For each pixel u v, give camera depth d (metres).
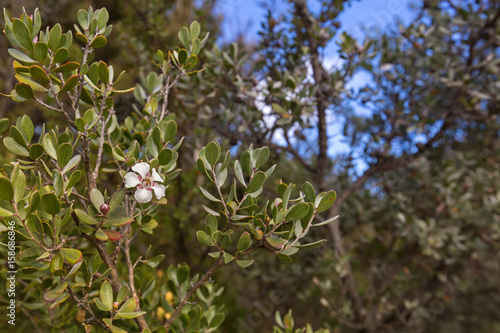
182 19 3.55
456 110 3.33
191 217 3.23
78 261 1.06
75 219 1.12
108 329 1.21
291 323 1.74
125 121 1.62
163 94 1.57
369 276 4.12
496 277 4.89
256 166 1.24
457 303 4.99
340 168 3.63
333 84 2.60
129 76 3.27
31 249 1.07
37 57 1.06
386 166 3.22
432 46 3.34
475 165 4.19
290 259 1.11
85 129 1.12
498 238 3.86
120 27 3.27
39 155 1.12
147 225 1.49
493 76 3.75
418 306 3.97
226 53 2.52
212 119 3.04
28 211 0.98
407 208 3.66
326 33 2.60
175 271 1.65
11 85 3.46
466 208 3.65
